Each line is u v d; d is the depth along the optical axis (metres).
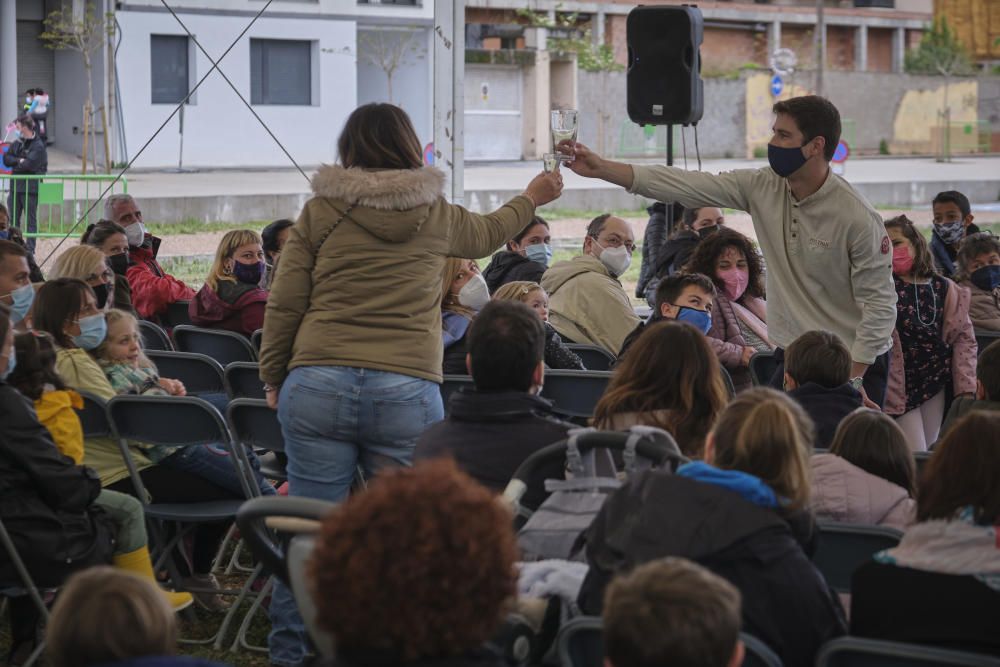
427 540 1.98
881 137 48.97
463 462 3.47
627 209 25.91
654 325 3.78
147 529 5.28
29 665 4.36
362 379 4.07
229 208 21.41
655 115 8.62
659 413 3.65
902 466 3.91
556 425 3.53
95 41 28.95
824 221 5.27
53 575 4.09
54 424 4.32
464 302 5.97
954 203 9.02
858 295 5.32
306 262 4.13
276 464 6.07
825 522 3.53
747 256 6.75
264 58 32.34
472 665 1.99
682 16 8.48
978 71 53.81
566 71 41.44
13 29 28.91
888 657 2.60
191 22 31.02
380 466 4.19
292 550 2.94
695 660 2.09
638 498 2.88
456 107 9.92
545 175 4.66
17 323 5.38
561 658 2.77
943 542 2.88
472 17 43.97
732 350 6.49
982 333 7.45
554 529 3.18
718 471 2.91
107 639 2.18
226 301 7.24
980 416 2.97
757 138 44.44
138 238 8.63
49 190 16.92
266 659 4.78
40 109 17.92
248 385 5.90
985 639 2.77
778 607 2.75
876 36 56.38
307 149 32.91
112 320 5.26
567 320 7.07
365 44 34.38
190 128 31.50
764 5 51.88
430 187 4.11
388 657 1.98
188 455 5.02
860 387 5.38
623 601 2.15
